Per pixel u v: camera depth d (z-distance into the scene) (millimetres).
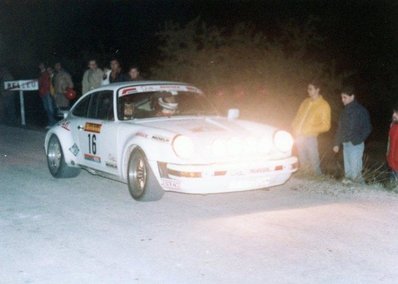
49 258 6145
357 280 5395
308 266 5742
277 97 16578
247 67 17094
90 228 7148
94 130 9164
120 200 8500
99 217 7625
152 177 7934
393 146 9453
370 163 14703
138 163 8227
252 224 7129
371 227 6906
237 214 7590
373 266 5723
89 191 9156
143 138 8008
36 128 18391
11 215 7848
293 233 6742
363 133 9469
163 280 5484
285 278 5465
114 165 8695
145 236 6770
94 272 5723
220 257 6035
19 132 17219
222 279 5477
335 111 16812
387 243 6355
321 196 8430
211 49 17406
